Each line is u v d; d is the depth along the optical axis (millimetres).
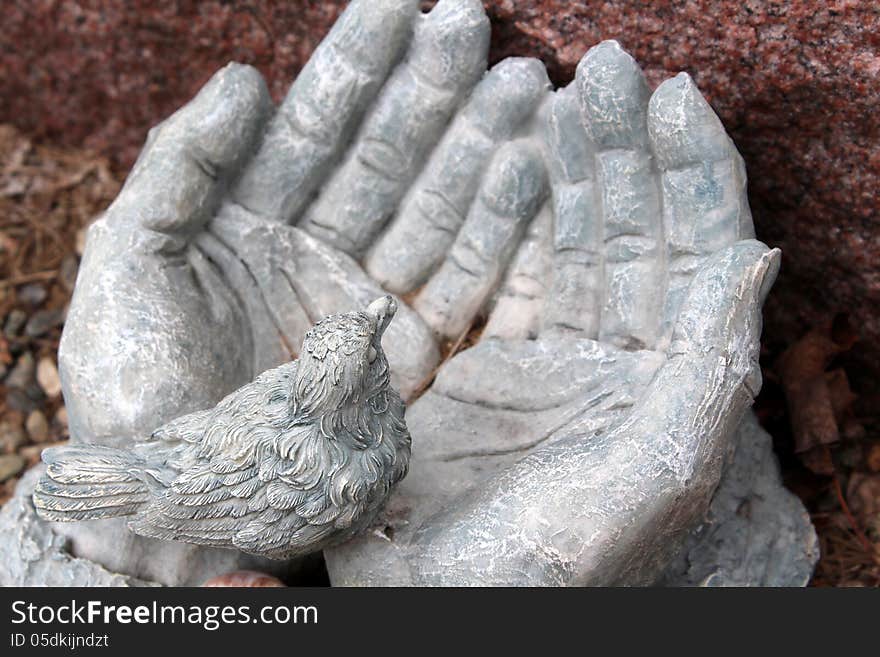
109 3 639
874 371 576
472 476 494
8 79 700
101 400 493
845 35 481
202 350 507
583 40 521
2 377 646
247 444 455
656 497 450
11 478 620
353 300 531
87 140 708
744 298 461
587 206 510
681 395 456
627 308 499
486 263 526
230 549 507
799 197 528
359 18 511
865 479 571
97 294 503
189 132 512
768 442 533
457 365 520
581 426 488
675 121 477
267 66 622
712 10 496
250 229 529
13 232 683
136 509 464
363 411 458
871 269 530
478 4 507
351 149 529
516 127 518
